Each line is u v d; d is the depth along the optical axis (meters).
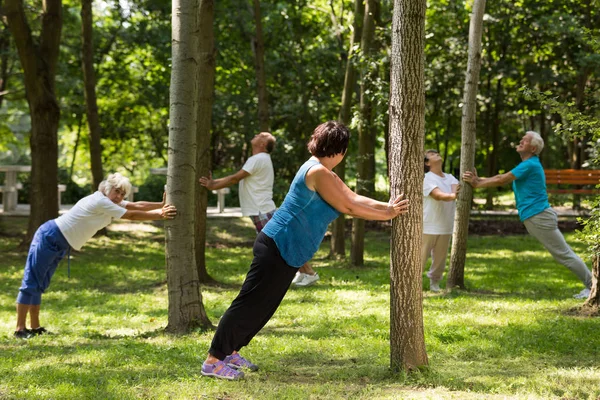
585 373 5.05
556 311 7.83
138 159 33.09
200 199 10.58
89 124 16.62
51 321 7.97
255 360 5.55
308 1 20.34
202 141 10.27
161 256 14.70
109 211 6.88
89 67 16.48
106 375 5.04
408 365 4.83
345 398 4.36
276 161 22.08
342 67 20.36
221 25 19.91
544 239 9.00
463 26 21.14
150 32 19.73
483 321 7.21
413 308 4.79
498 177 9.12
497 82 23.48
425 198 9.55
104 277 11.83
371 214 4.55
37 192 14.57
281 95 23.36
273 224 4.64
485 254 14.66
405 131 4.61
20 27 14.09
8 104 29.22
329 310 8.20
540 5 20.75
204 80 10.04
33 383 4.86
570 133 6.74
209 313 8.15
